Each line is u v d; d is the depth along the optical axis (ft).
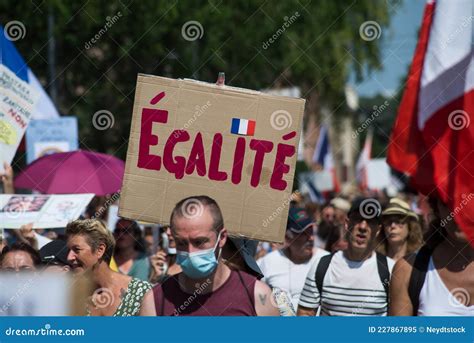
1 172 40.93
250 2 118.01
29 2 105.40
